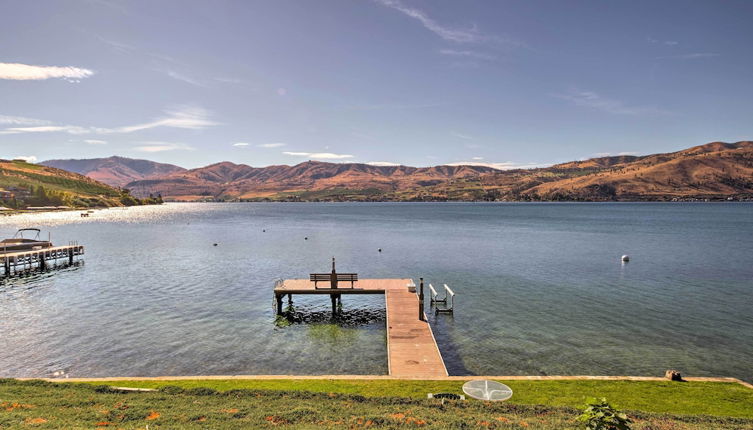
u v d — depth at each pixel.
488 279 50.12
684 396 18.58
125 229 127.62
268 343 29.22
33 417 14.98
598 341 28.78
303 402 17.20
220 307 38.22
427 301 39.75
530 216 193.62
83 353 26.78
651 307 37.25
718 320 33.34
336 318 36.28
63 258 66.94
